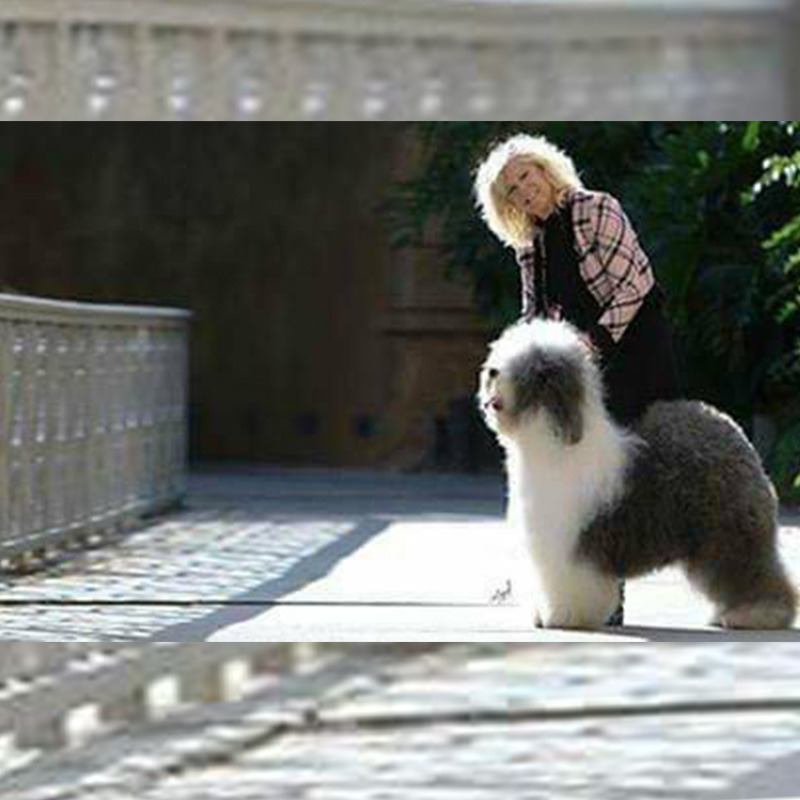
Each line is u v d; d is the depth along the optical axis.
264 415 22.98
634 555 10.40
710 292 19.02
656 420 10.46
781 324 19.03
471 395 22.02
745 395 19.41
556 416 10.22
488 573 13.59
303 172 22.89
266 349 22.95
